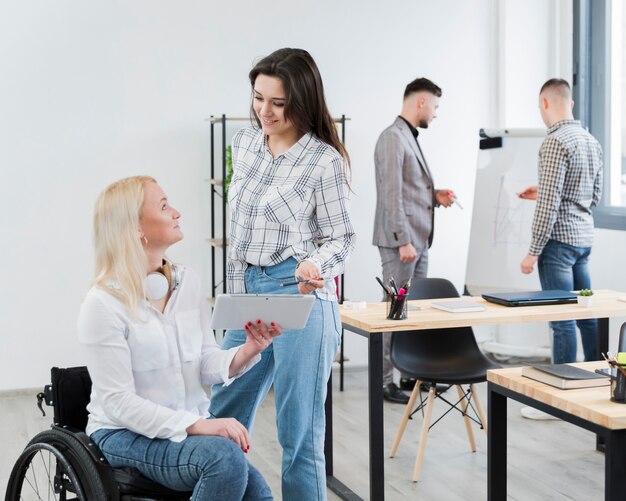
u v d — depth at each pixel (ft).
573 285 16.02
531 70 20.16
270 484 12.14
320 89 8.99
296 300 7.80
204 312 8.50
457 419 15.47
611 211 18.89
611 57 19.30
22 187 17.22
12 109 17.07
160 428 7.44
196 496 7.23
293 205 8.91
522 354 20.29
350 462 13.20
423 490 11.98
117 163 17.74
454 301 12.86
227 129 18.35
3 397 17.28
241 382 9.48
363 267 19.52
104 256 7.79
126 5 17.54
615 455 6.98
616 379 7.41
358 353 19.66
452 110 19.97
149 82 17.80
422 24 19.53
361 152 19.33
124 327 7.64
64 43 17.26
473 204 19.22
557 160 15.06
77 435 7.60
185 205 18.20
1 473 12.66
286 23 18.57
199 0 17.97
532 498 11.62
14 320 17.35
